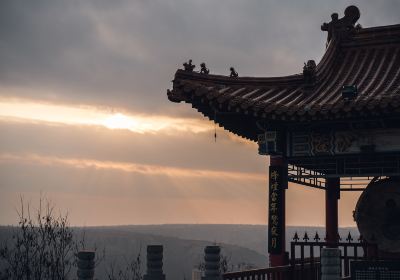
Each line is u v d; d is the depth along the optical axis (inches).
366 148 630.5
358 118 617.0
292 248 625.3
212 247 724.7
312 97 674.8
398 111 583.2
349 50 799.7
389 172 638.5
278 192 661.3
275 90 700.0
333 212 815.7
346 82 722.2
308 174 669.9
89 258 684.1
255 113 634.2
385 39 781.3
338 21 811.4
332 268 530.3
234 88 684.1
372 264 561.9
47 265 832.9
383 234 672.4
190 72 671.1
